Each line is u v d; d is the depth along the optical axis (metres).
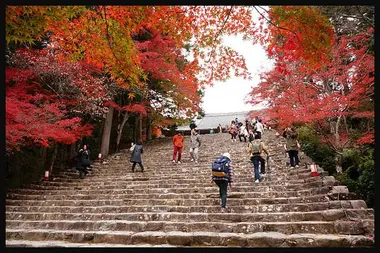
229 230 5.79
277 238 5.10
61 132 9.93
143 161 14.23
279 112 10.11
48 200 8.78
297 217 5.98
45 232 6.14
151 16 6.62
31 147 13.28
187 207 7.04
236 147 15.06
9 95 8.99
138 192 8.96
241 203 7.14
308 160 10.48
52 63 10.40
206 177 9.98
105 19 6.46
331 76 8.92
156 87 19.11
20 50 10.13
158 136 28.11
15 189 10.27
